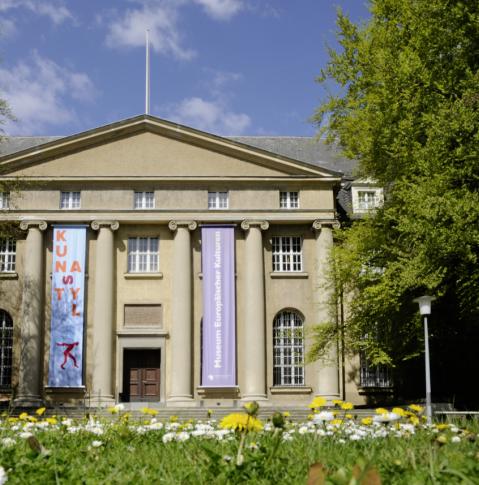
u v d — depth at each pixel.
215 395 41.72
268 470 6.43
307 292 43.53
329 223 43.38
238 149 43.94
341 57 34.06
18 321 42.38
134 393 42.94
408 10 30.27
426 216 25.28
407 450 7.20
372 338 35.72
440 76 29.02
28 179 41.62
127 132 44.00
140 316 42.91
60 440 9.39
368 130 30.94
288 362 43.03
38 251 42.56
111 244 42.91
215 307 42.34
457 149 26.08
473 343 35.34
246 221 43.25
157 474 6.58
